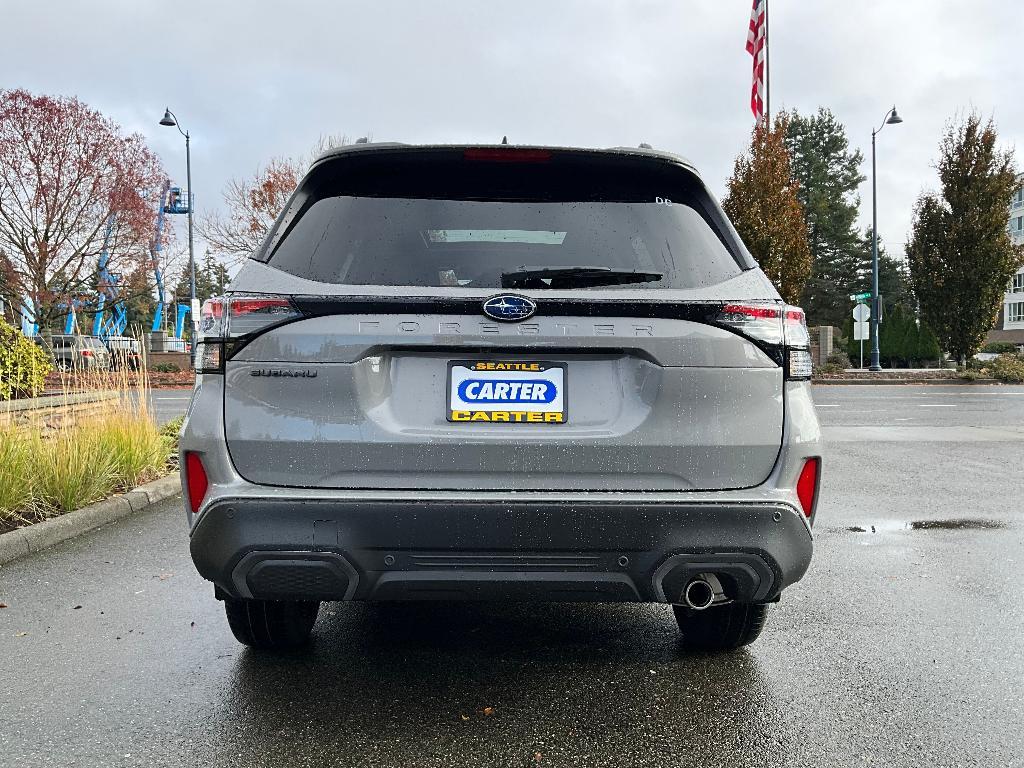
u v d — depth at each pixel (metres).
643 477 2.50
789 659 3.27
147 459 7.07
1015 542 5.36
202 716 2.74
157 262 26.56
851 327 50.50
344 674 3.10
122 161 25.30
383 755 2.47
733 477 2.53
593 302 2.50
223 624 3.70
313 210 2.74
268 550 2.44
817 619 3.79
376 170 2.79
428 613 3.87
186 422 2.54
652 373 2.51
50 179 24.30
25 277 24.59
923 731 2.65
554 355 2.53
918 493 7.21
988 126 30.22
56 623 3.72
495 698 2.88
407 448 2.46
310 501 2.42
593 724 2.68
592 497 2.45
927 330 31.92
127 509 6.16
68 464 5.91
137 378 7.51
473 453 2.47
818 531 5.68
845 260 63.38
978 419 14.20
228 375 2.50
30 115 23.86
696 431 2.52
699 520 2.47
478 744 2.54
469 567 2.46
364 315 2.49
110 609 3.92
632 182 2.85
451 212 2.72
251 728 2.65
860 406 17.06
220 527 2.45
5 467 5.54
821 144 64.81
